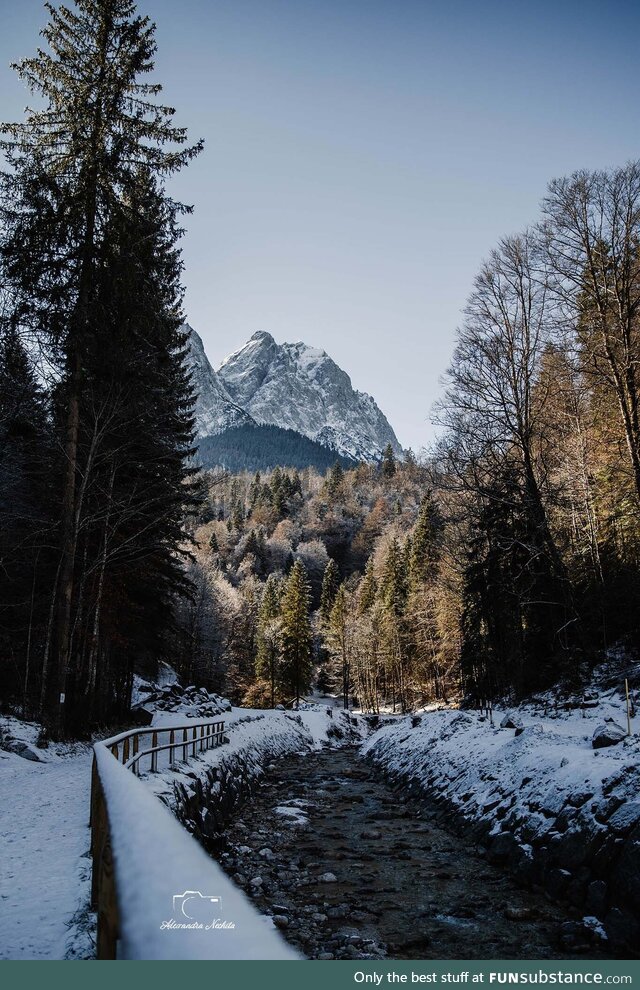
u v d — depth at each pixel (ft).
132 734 34.96
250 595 371.56
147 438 76.38
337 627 279.28
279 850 42.80
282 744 110.63
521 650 81.30
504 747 50.34
